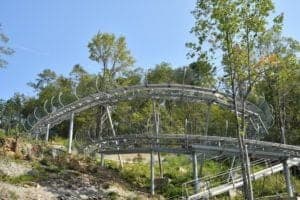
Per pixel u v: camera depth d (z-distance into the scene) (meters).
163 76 79.00
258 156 36.50
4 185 28.72
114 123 64.00
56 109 45.94
